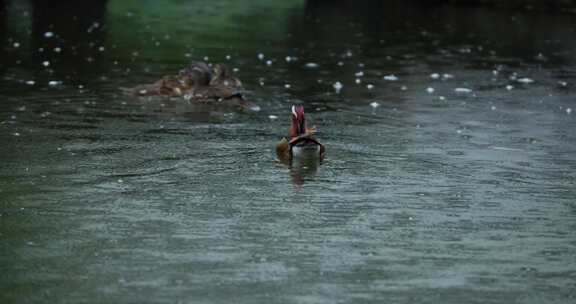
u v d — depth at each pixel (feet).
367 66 85.66
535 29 122.72
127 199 40.65
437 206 41.04
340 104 65.77
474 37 112.27
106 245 34.86
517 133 57.52
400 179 45.32
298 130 50.47
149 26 110.83
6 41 91.45
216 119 58.65
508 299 30.83
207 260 33.60
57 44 91.15
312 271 32.81
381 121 59.98
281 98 67.36
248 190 42.55
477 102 68.54
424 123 59.72
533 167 48.67
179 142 51.72
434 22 129.39
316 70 81.82
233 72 78.48
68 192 41.37
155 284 31.30
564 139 56.18
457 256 34.78
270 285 31.42
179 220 37.96
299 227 37.55
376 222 38.50
